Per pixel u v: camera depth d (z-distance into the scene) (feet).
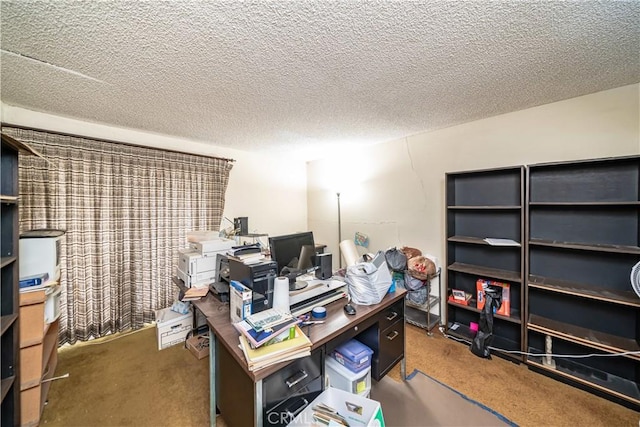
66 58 4.65
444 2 3.44
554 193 6.78
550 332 6.25
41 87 5.75
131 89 5.87
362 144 11.16
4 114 6.65
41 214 7.07
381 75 5.38
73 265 7.63
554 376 6.15
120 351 7.45
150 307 9.04
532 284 6.48
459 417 5.12
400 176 10.32
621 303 5.32
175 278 7.67
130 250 8.64
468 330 8.16
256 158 12.50
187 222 9.87
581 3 3.47
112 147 8.22
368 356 5.14
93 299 8.00
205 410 5.38
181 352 7.46
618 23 3.86
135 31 3.93
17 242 4.37
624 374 5.86
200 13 3.58
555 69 5.23
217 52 4.51
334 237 13.17
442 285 9.12
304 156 13.37
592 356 6.14
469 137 8.39
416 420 5.05
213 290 6.09
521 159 7.39
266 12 3.58
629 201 5.64
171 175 9.48
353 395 4.10
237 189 11.78
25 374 4.83
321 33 4.05
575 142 6.58
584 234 6.40
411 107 7.14
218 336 4.20
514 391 5.78
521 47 4.48
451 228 8.48
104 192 8.11
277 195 13.33
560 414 5.13
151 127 8.55
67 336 7.59
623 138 6.01
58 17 3.60
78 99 6.37
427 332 8.41
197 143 10.49
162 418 5.17
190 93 6.10
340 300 5.58
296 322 4.05
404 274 9.07
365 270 5.50
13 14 3.51
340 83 5.71
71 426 4.97
